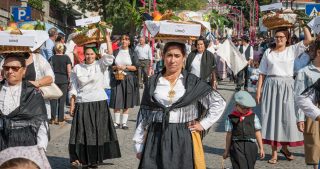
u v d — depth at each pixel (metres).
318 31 7.48
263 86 8.92
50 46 13.09
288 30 8.86
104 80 8.17
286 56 8.72
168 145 4.97
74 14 46.09
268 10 9.52
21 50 5.39
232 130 7.03
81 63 8.13
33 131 5.37
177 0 38.78
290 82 8.67
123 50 11.54
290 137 8.59
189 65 10.59
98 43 8.08
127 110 11.72
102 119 8.00
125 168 8.16
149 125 5.09
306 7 16.11
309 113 5.46
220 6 40.00
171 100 5.05
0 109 5.38
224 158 7.20
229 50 13.77
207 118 5.12
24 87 5.45
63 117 12.49
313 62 6.45
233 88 20.77
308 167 8.30
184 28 5.06
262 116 8.79
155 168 4.97
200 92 5.05
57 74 12.30
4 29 5.58
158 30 5.07
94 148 7.97
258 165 8.45
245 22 60.94
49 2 35.97
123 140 10.39
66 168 8.15
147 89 5.14
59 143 10.09
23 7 14.86
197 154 5.03
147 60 18.42
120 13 40.72
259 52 21.28
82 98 7.98
